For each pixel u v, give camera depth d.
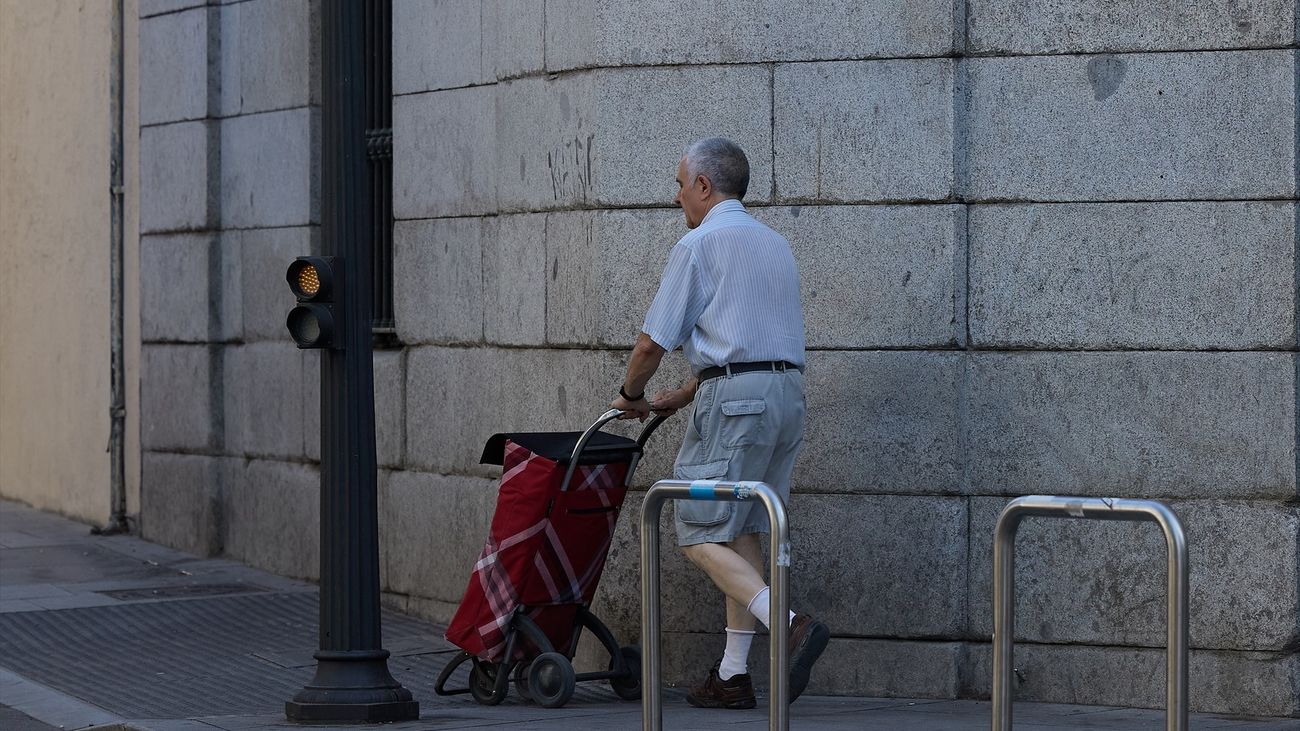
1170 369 17.69
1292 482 17.39
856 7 18.16
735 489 12.91
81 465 34.00
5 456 38.56
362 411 17.02
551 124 20.03
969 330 18.19
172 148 29.58
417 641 22.00
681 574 18.89
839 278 18.33
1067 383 17.94
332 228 16.94
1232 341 17.53
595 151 19.02
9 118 38.06
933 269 18.09
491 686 18.19
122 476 32.03
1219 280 17.55
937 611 18.20
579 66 19.38
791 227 18.44
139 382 31.12
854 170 18.23
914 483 18.23
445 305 23.11
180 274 29.47
